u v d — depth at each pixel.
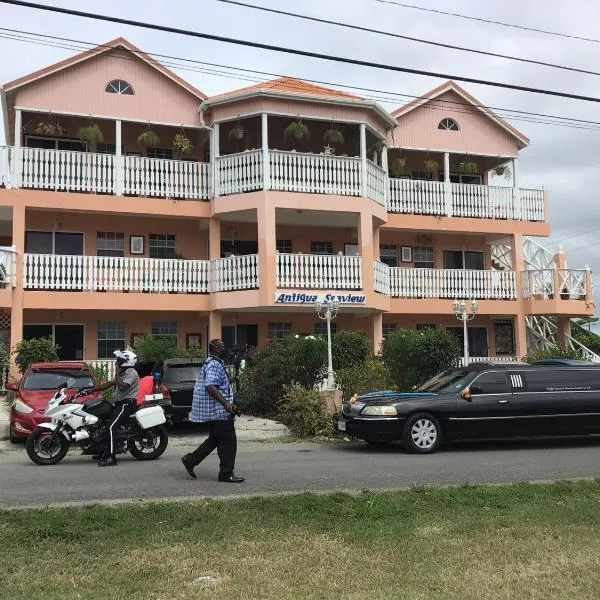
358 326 22.73
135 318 20.86
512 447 12.34
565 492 7.76
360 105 19.95
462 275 22.53
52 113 18.98
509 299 22.89
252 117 19.55
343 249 22.62
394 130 22.33
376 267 20.25
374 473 9.23
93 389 10.53
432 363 16.53
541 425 11.95
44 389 13.14
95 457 10.54
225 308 19.25
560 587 4.73
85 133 18.97
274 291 18.73
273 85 20.34
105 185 19.09
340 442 13.23
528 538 5.89
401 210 22.05
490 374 12.05
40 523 6.12
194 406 8.55
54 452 10.28
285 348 16.11
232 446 8.51
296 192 19.34
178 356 18.19
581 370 12.39
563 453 11.47
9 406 15.91
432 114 22.89
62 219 20.17
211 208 19.88
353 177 19.95
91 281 18.72
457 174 24.66
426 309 22.02
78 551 5.45
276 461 10.42
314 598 4.49
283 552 5.45
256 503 6.99
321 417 13.99
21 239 18.17
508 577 4.91
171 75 19.95
